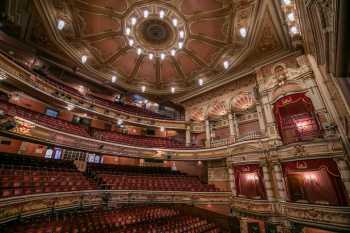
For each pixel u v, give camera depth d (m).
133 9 11.88
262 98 13.11
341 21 3.29
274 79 12.82
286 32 11.12
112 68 15.59
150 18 12.71
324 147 8.95
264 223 10.78
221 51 13.73
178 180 14.58
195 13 11.80
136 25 13.02
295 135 11.09
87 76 15.84
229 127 15.92
